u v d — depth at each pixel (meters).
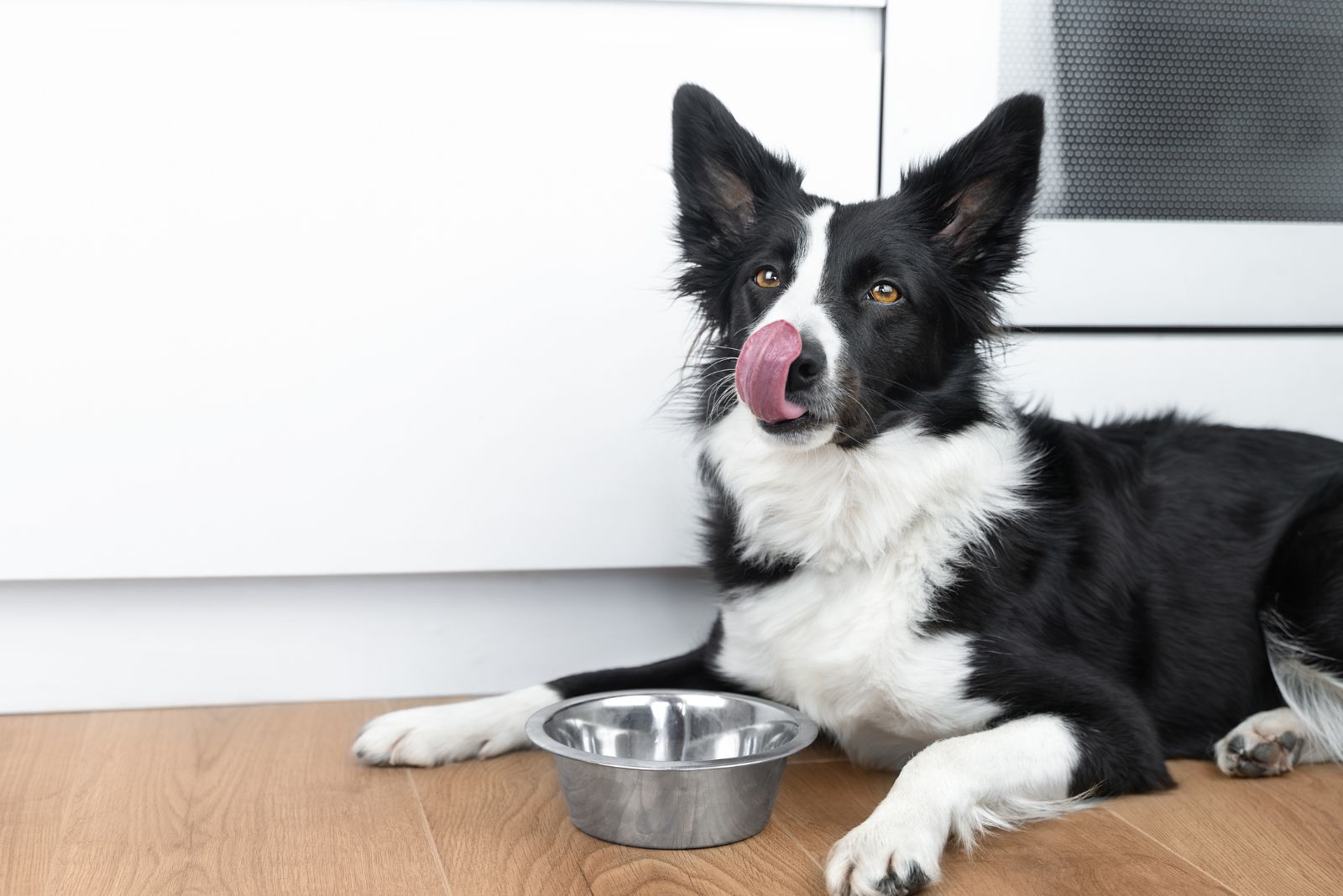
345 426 2.24
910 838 1.49
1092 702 1.81
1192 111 2.50
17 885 1.48
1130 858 1.62
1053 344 2.49
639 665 2.24
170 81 2.11
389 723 1.98
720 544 2.08
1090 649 1.95
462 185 2.22
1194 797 1.87
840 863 1.48
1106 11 2.42
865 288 1.88
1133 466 2.14
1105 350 2.51
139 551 2.20
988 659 1.83
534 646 2.45
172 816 1.72
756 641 2.01
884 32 2.35
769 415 1.75
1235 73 2.49
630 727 1.93
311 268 2.19
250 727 2.19
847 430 1.83
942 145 2.38
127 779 1.88
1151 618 2.03
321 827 1.69
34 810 1.74
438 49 2.18
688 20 2.29
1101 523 2.02
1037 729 1.76
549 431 2.31
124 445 2.17
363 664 2.39
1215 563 2.09
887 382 1.89
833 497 1.90
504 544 2.33
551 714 1.79
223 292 2.17
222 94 2.12
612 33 2.26
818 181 2.35
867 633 1.88
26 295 2.11
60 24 2.07
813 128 2.33
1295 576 2.04
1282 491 2.16
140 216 2.12
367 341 2.23
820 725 2.00
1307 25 2.49
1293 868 1.59
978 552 1.89
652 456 2.34
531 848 1.62
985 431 1.97
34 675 2.26
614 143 2.25
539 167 2.23
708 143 2.04
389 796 1.82
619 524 2.35
